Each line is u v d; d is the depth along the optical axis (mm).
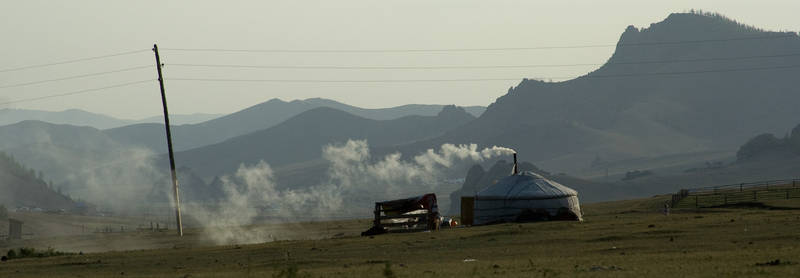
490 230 87438
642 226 83125
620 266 44688
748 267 41375
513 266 47719
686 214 117375
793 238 61406
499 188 113562
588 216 127062
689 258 48250
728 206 136625
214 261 64938
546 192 110312
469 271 45188
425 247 70188
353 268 51781
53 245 139750
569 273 41656
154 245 116688
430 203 99562
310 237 119188
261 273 49844
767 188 172250
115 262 67250
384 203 99562
